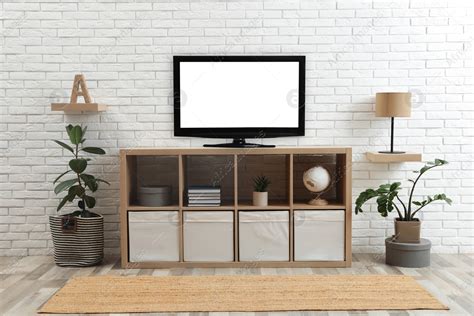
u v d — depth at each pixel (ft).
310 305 12.01
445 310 11.73
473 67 16.39
